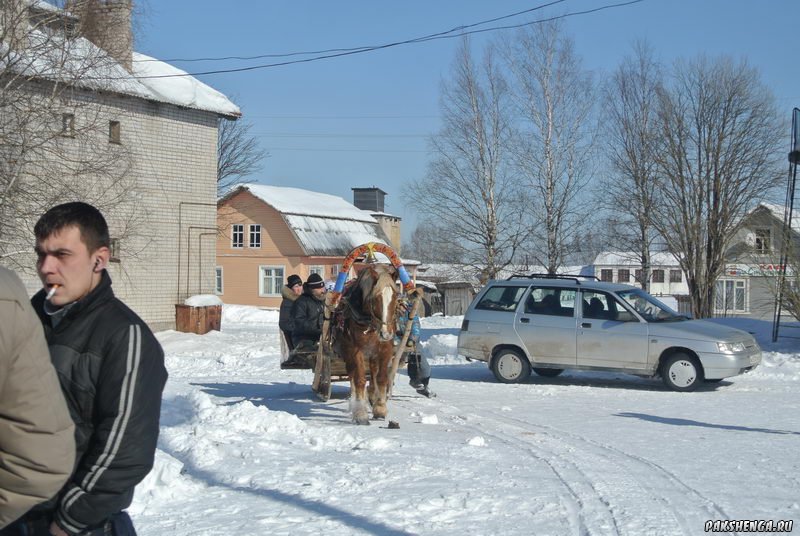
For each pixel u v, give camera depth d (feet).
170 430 31.58
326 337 38.09
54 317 11.04
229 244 171.83
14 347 9.10
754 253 92.02
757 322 76.38
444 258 140.56
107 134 73.61
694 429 35.47
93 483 10.26
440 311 159.63
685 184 110.11
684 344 48.75
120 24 71.46
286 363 42.83
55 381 9.49
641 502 22.62
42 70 57.88
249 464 27.02
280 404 43.70
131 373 10.61
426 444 31.07
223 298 172.76
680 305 131.23
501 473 26.17
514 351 53.01
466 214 132.57
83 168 63.05
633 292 52.65
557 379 55.98
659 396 46.78
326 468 26.48
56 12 59.31
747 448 30.96
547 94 126.00
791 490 24.26
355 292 36.14
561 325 51.72
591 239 129.49
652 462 28.25
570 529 20.03
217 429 31.86
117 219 89.20
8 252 55.67
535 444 31.63
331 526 20.17
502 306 54.13
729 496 23.44
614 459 28.76
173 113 99.14
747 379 54.39
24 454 9.09
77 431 10.69
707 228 108.68
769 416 39.32
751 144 107.34
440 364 67.10
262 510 21.62
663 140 110.93
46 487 9.25
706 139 108.27
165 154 98.43
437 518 20.93
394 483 24.59
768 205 106.32
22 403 9.08
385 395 37.76
